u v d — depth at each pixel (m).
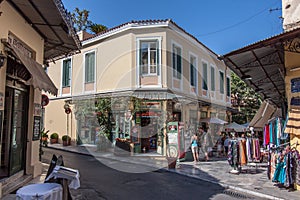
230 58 7.04
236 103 27.98
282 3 7.78
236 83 27.95
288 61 7.33
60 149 16.88
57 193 4.08
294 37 5.64
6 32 6.25
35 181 7.65
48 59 12.11
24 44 7.52
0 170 6.81
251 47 6.18
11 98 7.03
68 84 19.52
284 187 7.43
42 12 6.91
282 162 7.18
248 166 11.29
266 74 9.11
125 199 6.21
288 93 7.33
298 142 7.08
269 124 9.98
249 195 6.83
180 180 8.58
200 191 7.15
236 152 9.73
